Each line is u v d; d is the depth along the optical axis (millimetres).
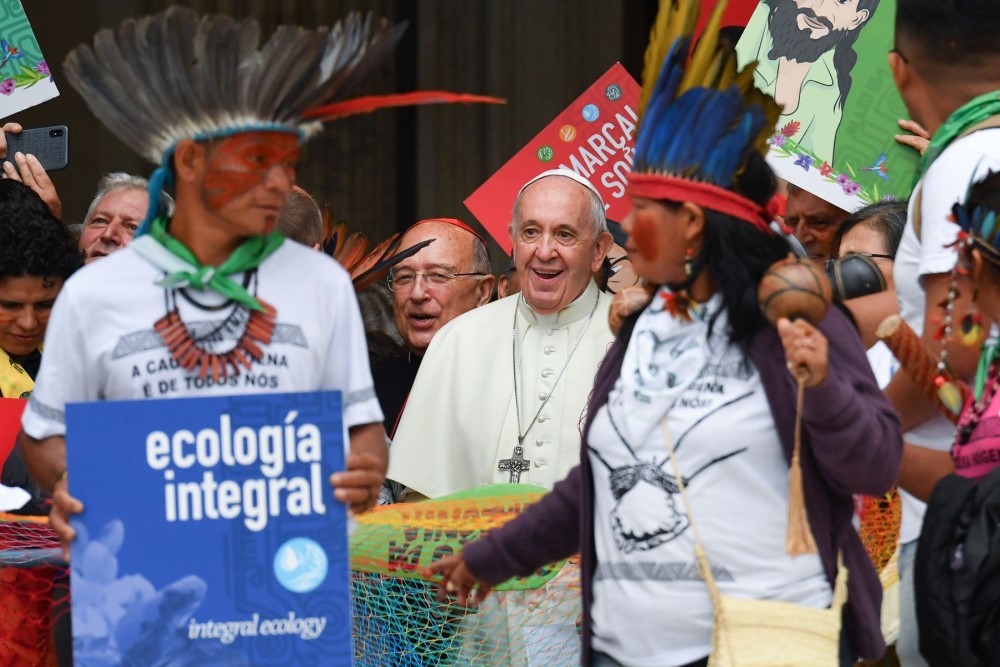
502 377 14383
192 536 9023
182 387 9227
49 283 13555
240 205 9188
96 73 9273
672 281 9297
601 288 16172
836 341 9023
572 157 16875
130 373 9203
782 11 14977
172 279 9195
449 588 10516
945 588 9438
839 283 12703
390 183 28625
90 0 27953
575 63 28438
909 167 14711
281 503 9055
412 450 14422
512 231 14781
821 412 8508
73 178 28156
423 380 14648
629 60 28328
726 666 8734
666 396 9102
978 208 9867
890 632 12508
